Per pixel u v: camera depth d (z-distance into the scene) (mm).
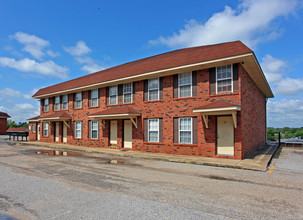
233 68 11797
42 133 25172
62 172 8602
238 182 7141
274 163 11094
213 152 12031
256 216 4426
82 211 4633
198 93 12789
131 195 5699
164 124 14125
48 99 24453
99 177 7742
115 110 15898
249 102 13594
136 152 14664
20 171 8781
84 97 19906
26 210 4711
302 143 20328
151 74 14180
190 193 5887
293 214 4555
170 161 11500
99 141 18188
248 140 12969
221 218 4301
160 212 4570
